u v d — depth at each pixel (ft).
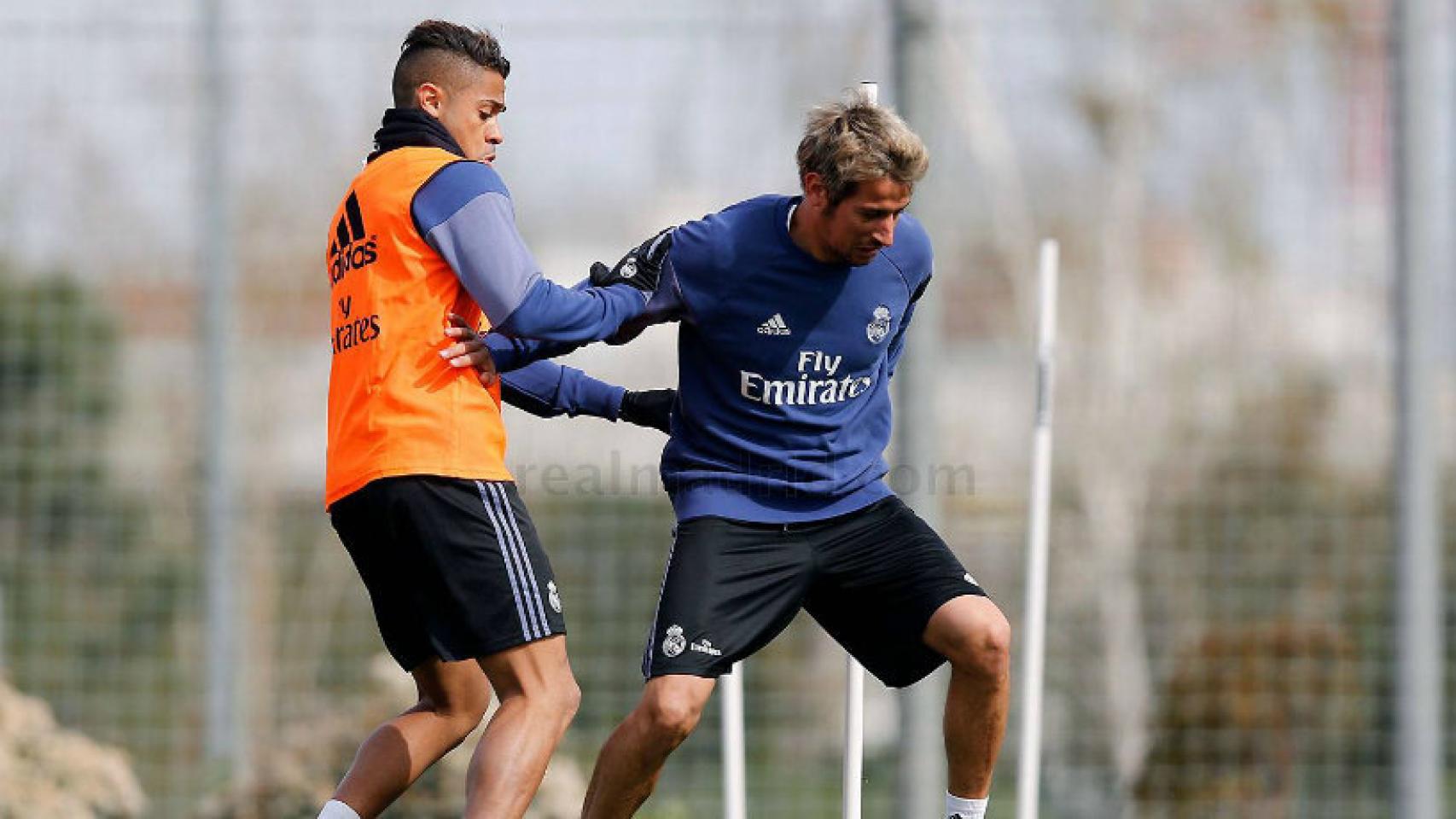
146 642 90.38
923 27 73.41
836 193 46.68
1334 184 89.40
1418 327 73.82
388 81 90.53
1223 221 112.16
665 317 49.62
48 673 87.61
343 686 93.56
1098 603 104.94
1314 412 88.07
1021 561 91.30
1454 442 81.71
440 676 50.80
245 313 104.68
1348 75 97.86
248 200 103.71
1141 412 107.45
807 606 53.36
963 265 113.39
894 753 74.43
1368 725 79.77
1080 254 122.01
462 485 45.93
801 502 51.01
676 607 49.01
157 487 97.30
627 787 48.88
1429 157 74.08
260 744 81.15
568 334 46.70
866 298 49.93
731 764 55.72
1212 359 100.42
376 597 49.83
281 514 103.30
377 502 45.98
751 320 49.39
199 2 83.10
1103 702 103.81
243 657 82.74
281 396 105.40
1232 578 86.02
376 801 50.03
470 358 46.57
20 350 93.81
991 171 115.34
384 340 46.16
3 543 89.86
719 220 49.57
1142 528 98.22
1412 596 73.51
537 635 46.34
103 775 78.84
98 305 95.40
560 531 83.15
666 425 54.90
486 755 45.60
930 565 50.98
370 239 46.80
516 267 45.44
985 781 52.39
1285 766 80.69
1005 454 91.40
